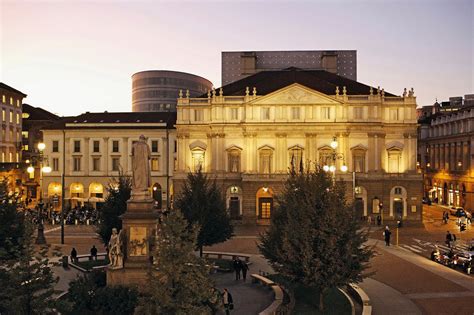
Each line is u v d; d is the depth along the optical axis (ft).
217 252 199.62
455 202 373.20
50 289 79.61
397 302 121.80
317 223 109.40
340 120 301.02
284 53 435.94
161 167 347.56
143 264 104.78
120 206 165.37
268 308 110.52
